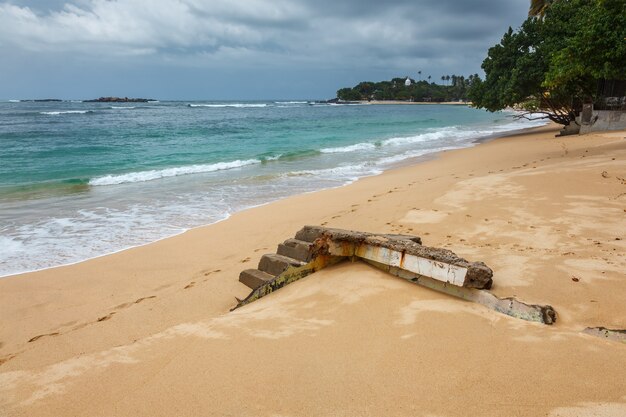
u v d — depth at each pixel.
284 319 3.68
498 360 2.74
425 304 3.63
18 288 6.06
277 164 18.22
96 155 20.75
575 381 2.47
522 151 17.95
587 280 4.00
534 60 25.92
